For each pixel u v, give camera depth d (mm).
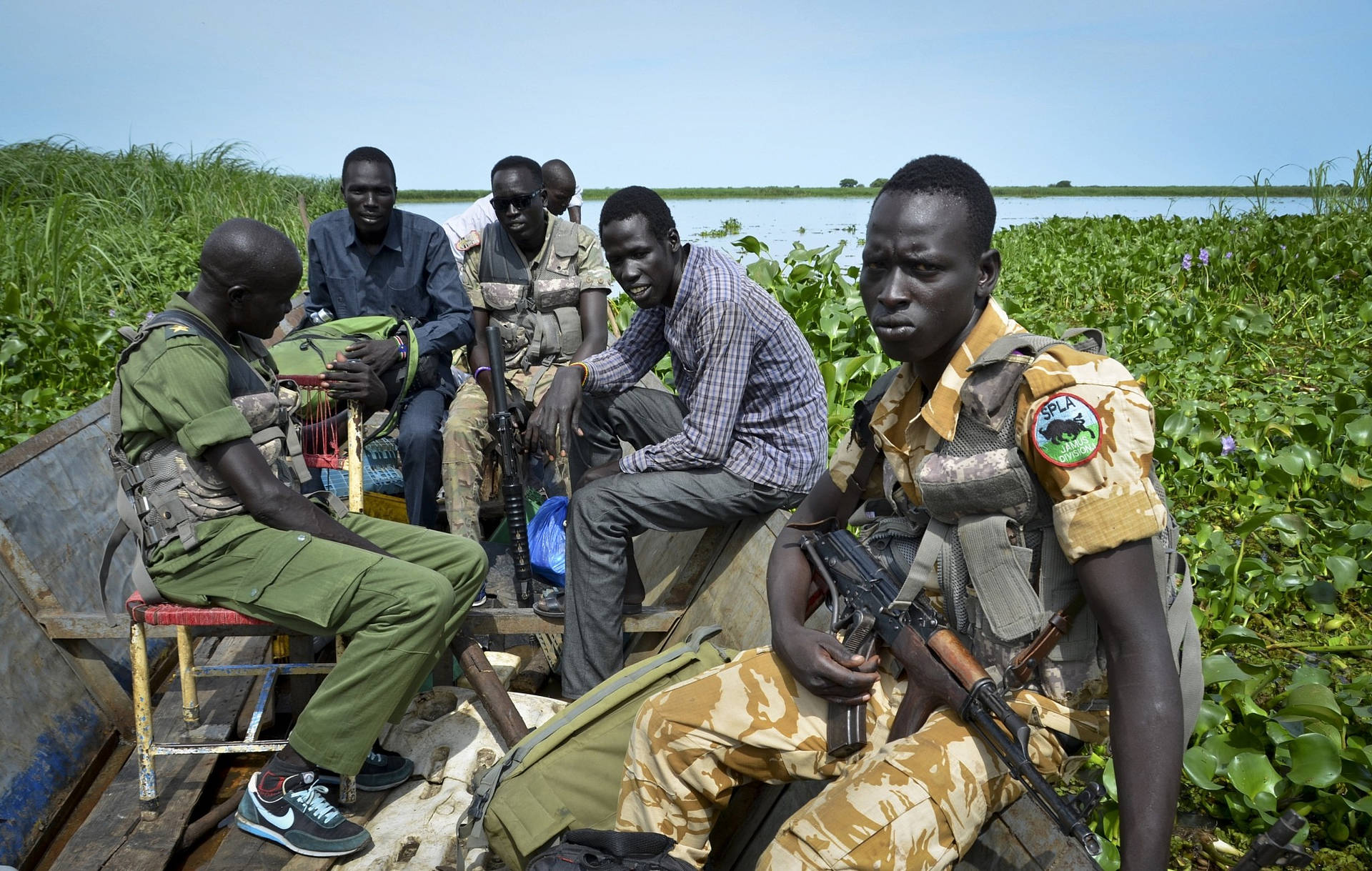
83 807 2721
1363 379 5641
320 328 3740
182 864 2543
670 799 1912
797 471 3025
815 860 1553
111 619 2834
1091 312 7836
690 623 3209
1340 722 2596
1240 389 6043
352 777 2547
